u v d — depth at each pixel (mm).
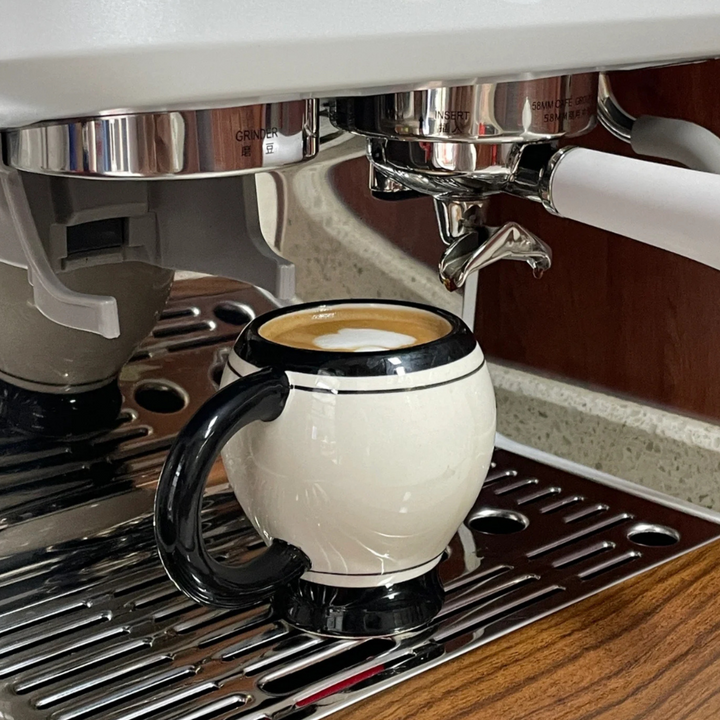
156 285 514
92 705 390
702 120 555
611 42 369
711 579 476
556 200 434
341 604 421
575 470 587
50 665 416
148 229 449
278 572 405
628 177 406
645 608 453
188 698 393
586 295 633
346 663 410
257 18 268
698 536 516
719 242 379
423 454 385
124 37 253
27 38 253
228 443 407
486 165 434
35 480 504
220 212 442
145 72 267
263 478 396
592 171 418
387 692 395
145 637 433
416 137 425
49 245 419
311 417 380
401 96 422
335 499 386
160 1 254
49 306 369
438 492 396
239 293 548
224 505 541
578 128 444
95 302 355
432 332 430
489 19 315
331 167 559
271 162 359
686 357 593
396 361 384
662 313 598
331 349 407
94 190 423
